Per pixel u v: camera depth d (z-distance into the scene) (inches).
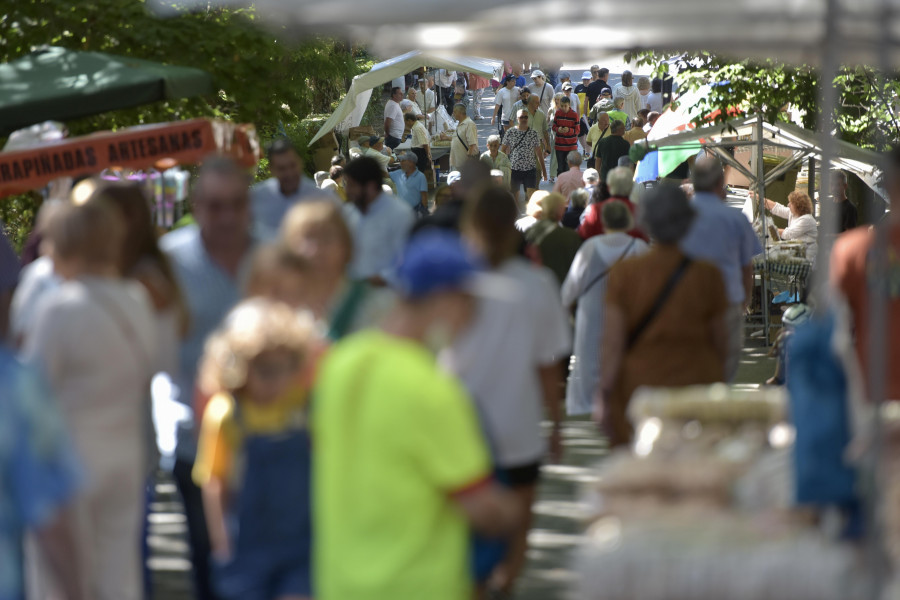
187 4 569.6
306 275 525.7
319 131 2564.0
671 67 1749.5
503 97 3467.0
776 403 561.9
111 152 1028.5
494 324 603.2
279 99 1646.2
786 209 1736.0
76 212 519.2
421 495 381.4
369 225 944.9
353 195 952.9
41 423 386.0
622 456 521.7
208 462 481.1
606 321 690.8
